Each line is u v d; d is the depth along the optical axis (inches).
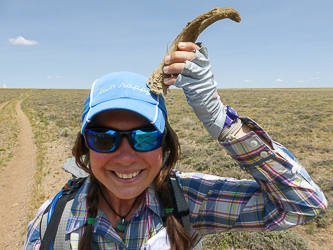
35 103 609.9
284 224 17.1
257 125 17.0
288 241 63.6
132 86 16.2
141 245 17.3
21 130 274.2
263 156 16.5
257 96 722.8
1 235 85.9
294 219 16.7
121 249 17.2
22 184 127.1
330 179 107.7
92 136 16.0
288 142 180.1
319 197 16.7
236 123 17.5
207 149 159.2
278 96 716.0
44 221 18.3
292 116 304.7
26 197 112.7
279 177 16.4
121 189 16.7
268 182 17.0
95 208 17.1
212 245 66.7
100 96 16.1
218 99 16.5
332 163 129.0
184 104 505.0
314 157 146.9
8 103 638.5
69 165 26.2
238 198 19.4
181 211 18.5
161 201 18.4
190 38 15.9
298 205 16.5
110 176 16.9
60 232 17.1
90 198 17.2
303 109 376.8
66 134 240.7
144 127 16.2
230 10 15.0
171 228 17.3
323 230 75.4
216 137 17.1
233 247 65.2
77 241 16.9
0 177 135.9
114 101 15.5
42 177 134.3
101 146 15.8
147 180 17.1
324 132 209.5
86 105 16.9
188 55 15.1
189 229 18.4
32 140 224.2
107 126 16.1
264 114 335.6
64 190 18.8
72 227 16.9
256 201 18.8
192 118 307.6
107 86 16.3
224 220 19.6
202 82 15.4
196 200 19.9
